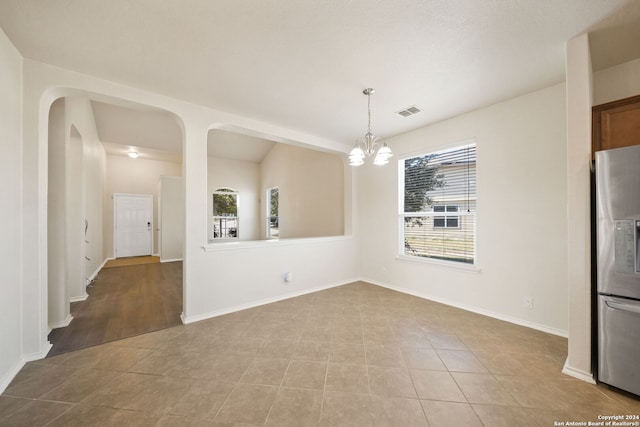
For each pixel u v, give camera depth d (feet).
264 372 6.54
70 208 12.17
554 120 8.55
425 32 6.03
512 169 9.48
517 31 5.99
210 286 10.16
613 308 5.59
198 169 9.93
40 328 7.15
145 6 5.24
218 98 9.40
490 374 6.44
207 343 8.05
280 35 6.15
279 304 11.60
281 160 23.49
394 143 13.76
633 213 5.37
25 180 6.92
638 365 5.33
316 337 8.45
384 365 6.85
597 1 5.11
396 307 11.16
